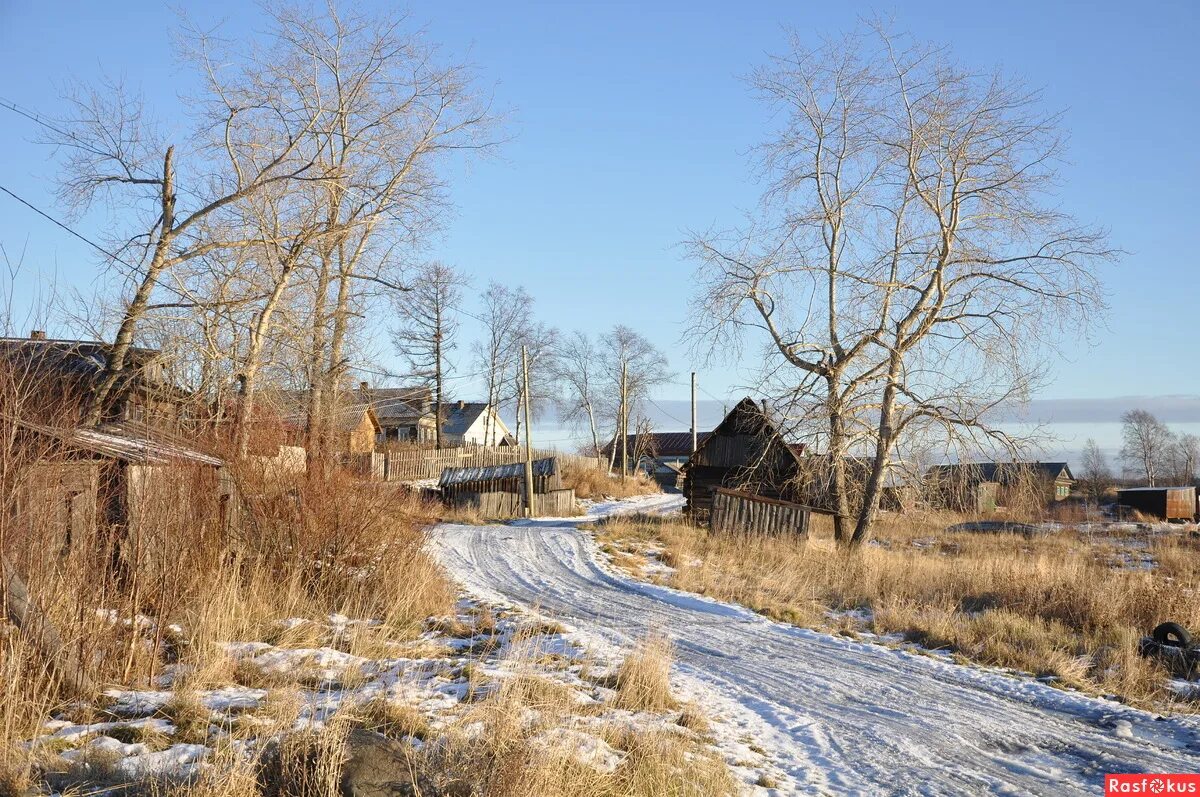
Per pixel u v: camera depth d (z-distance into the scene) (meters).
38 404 9.38
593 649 12.19
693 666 12.52
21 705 6.69
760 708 10.39
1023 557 27.61
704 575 21.72
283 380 25.80
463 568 23.61
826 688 11.59
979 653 14.10
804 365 31.72
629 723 8.32
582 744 7.33
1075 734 9.83
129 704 7.50
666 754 7.44
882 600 19.05
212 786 5.45
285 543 13.88
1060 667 12.95
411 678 9.24
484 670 10.00
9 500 7.43
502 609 15.68
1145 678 12.38
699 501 37.41
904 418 28.38
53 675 7.35
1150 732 10.00
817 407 29.19
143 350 18.95
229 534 13.09
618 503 59.03
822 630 15.91
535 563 25.23
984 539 37.53
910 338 28.89
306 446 16.16
